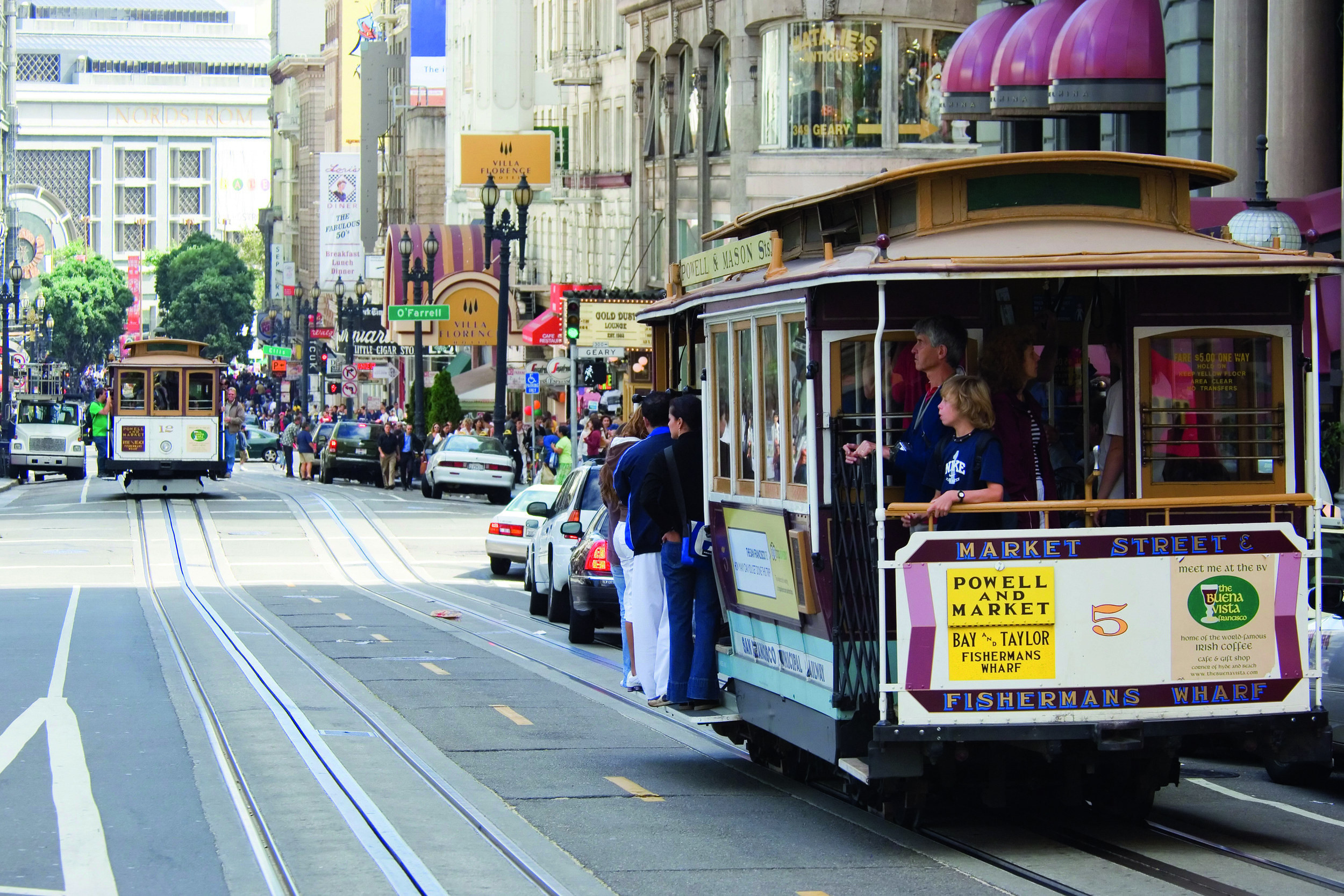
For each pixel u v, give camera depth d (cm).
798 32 9112
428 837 2269
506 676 3925
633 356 9956
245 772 2702
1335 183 5500
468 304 16050
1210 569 2105
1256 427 2186
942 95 7150
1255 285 2183
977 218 2220
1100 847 2214
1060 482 2330
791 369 2264
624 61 13088
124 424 11131
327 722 3212
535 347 15912
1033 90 6144
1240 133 5619
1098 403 2445
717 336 2572
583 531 4925
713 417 2600
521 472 12425
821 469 2161
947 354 2108
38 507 10488
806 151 9138
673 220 11094
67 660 4128
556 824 2364
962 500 2050
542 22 18112
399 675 3931
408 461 12744
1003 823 2364
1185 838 2277
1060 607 2075
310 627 5031
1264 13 5641
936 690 2059
